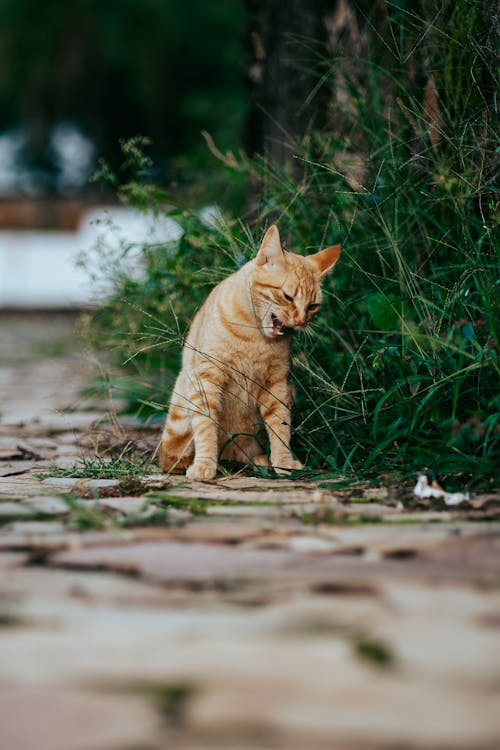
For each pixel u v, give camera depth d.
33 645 2.55
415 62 6.46
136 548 3.45
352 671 2.37
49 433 6.95
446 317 5.20
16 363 13.00
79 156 30.77
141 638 2.59
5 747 2.03
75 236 22.92
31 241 22.86
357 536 3.59
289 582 3.04
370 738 2.05
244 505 4.21
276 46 7.98
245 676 2.35
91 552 3.40
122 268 7.67
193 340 5.48
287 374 5.30
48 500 4.33
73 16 27.89
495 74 5.62
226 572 3.14
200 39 27.56
